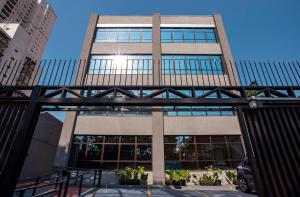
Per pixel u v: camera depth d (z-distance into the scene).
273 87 3.93
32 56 71.19
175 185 11.80
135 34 19.17
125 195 8.27
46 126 17.30
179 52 17.92
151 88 3.89
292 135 3.38
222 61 17.12
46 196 7.48
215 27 19.86
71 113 14.48
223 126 14.62
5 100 3.55
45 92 3.80
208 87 3.97
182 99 3.59
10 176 2.87
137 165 13.26
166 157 13.60
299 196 2.93
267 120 3.52
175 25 19.80
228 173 12.79
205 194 8.72
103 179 12.45
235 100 3.63
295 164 3.14
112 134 14.07
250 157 3.26
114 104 3.56
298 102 3.65
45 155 16.98
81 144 13.85
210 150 13.89
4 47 40.91
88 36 18.30
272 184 3.02
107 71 15.78
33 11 77.38
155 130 14.12
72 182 11.91
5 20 64.19
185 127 14.52
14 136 3.24
